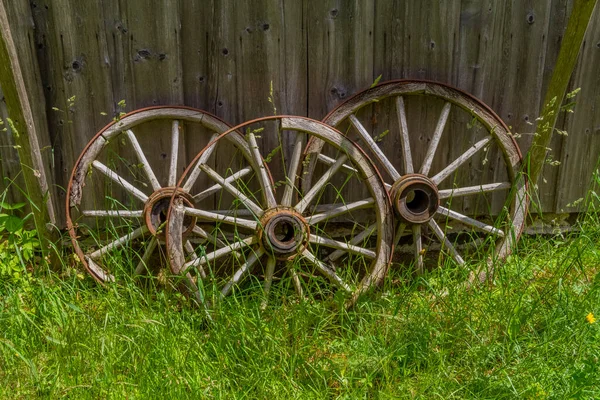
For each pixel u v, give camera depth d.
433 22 2.87
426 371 2.19
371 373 2.13
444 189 3.12
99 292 2.54
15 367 2.15
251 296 2.57
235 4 2.73
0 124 2.79
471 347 2.23
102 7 2.68
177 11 2.72
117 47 2.74
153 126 2.86
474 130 3.06
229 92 2.85
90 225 2.94
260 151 2.95
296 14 2.78
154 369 2.11
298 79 2.87
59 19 2.67
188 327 2.30
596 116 3.14
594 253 2.77
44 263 2.66
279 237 2.93
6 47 2.25
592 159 3.20
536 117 3.09
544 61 3.01
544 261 2.91
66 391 2.03
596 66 3.06
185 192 2.68
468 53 2.94
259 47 2.80
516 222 3.01
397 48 2.89
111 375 2.07
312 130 2.62
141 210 2.90
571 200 3.25
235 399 2.02
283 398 2.05
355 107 2.83
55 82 2.76
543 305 2.46
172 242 2.51
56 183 2.89
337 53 2.86
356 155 2.67
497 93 3.03
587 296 2.40
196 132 2.89
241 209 2.95
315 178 2.99
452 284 2.55
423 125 3.03
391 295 2.56
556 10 2.94
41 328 2.32
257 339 2.25
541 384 2.05
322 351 2.28
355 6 2.80
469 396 2.05
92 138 2.83
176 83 2.81
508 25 2.93
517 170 2.97
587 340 2.22
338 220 3.06
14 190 2.90
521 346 2.25
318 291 2.69
